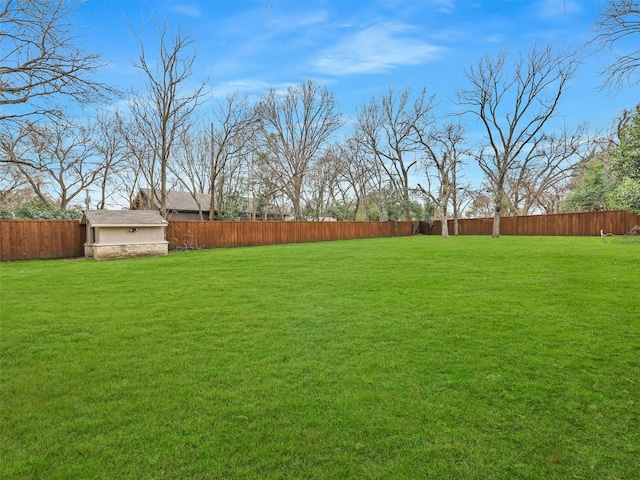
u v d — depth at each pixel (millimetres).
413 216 32062
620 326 4422
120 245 13984
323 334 4371
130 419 2598
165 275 8898
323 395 2910
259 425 2512
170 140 21047
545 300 5711
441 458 2172
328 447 2277
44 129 12266
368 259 11445
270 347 3979
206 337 4328
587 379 3113
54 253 14508
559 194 34156
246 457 2191
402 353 3748
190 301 6098
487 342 4000
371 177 32844
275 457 2191
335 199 36125
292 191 31016
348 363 3521
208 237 18375
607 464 2105
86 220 14516
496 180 22891
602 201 25344
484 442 2311
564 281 7074
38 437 2389
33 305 5914
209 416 2629
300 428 2473
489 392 2922
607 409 2658
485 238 21516
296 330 4543
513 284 6949
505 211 37562
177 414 2658
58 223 14602
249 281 7879
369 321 4844
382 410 2678
